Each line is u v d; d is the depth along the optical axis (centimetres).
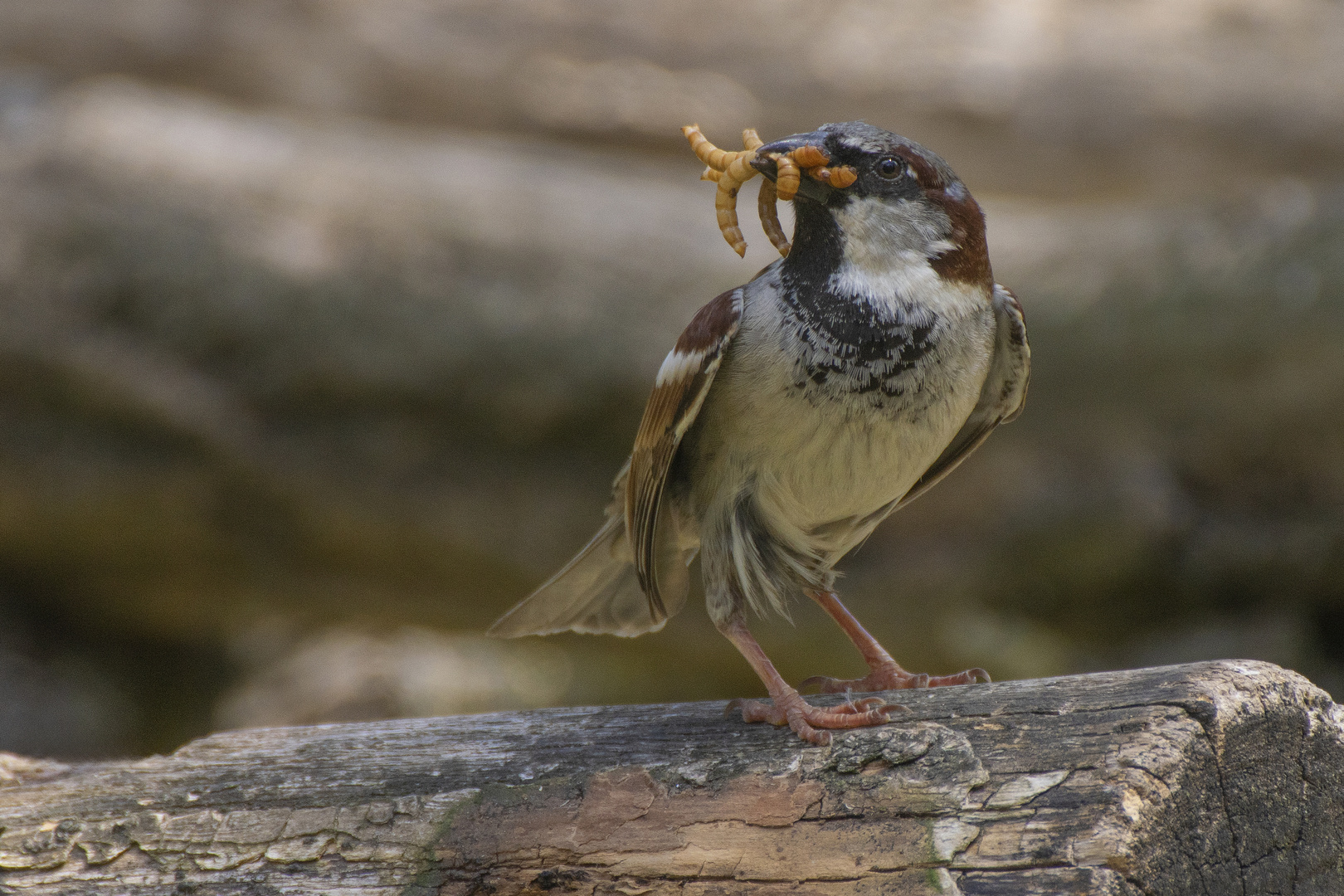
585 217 1212
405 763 454
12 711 1225
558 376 1165
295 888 416
